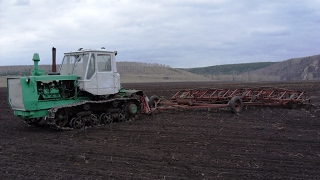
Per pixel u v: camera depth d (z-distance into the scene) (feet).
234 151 24.00
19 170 20.15
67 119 34.45
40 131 34.06
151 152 23.95
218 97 48.49
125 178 18.28
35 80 32.35
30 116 32.63
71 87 35.68
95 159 22.36
